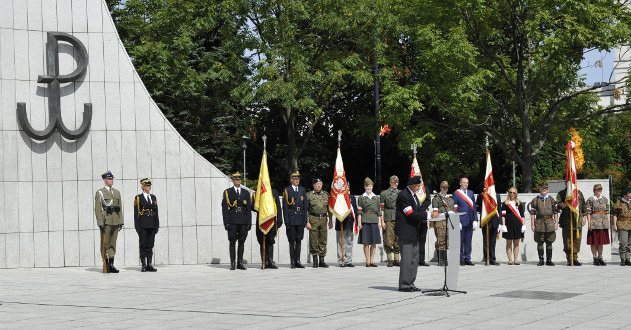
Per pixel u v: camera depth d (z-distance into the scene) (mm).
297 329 9680
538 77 32750
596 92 35750
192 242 20500
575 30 30016
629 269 18844
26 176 19078
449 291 13461
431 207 21062
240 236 18844
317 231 19328
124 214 19922
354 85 41719
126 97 20062
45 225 19203
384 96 33969
